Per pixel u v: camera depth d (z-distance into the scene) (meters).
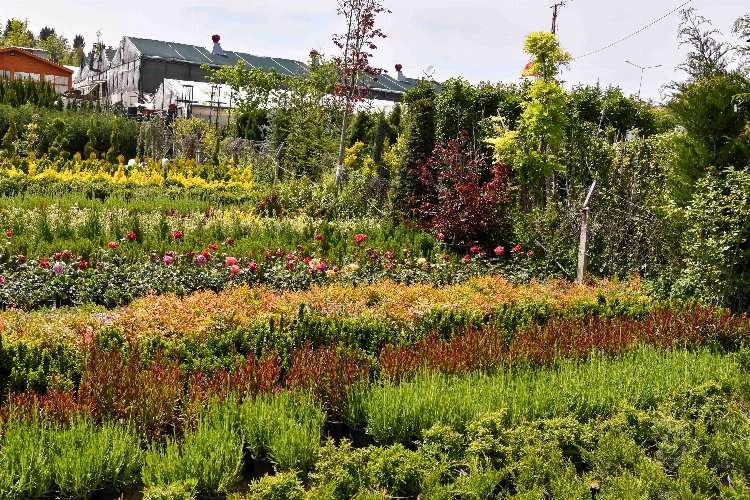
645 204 13.87
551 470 4.79
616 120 20.72
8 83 37.31
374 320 8.01
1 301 8.68
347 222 14.94
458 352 7.11
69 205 14.62
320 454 4.84
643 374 6.78
